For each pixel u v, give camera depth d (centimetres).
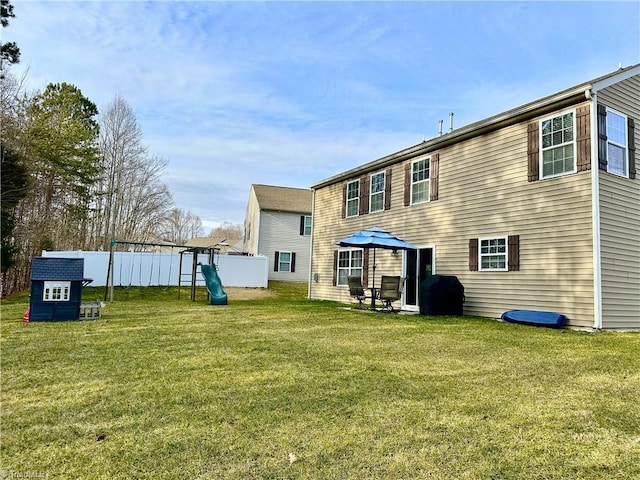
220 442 279
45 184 2048
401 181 1292
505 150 964
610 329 770
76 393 381
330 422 312
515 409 335
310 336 682
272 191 2648
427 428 299
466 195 1058
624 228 825
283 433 293
